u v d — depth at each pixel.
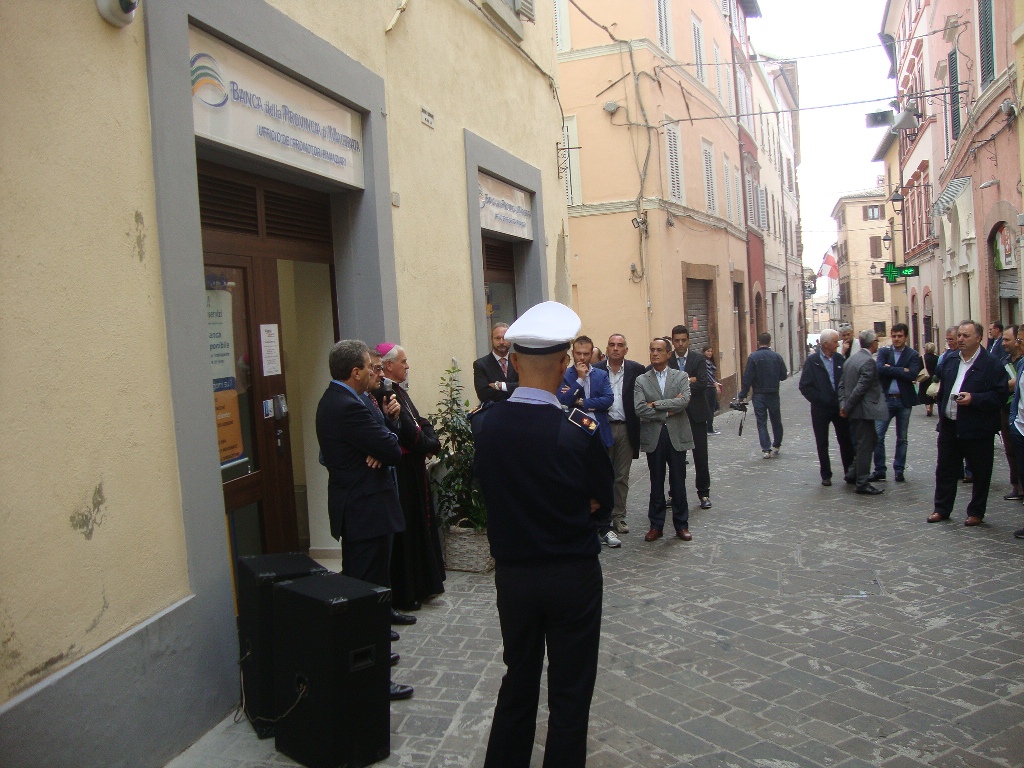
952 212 19.36
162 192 3.85
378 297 6.20
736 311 25.06
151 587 3.63
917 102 24.36
